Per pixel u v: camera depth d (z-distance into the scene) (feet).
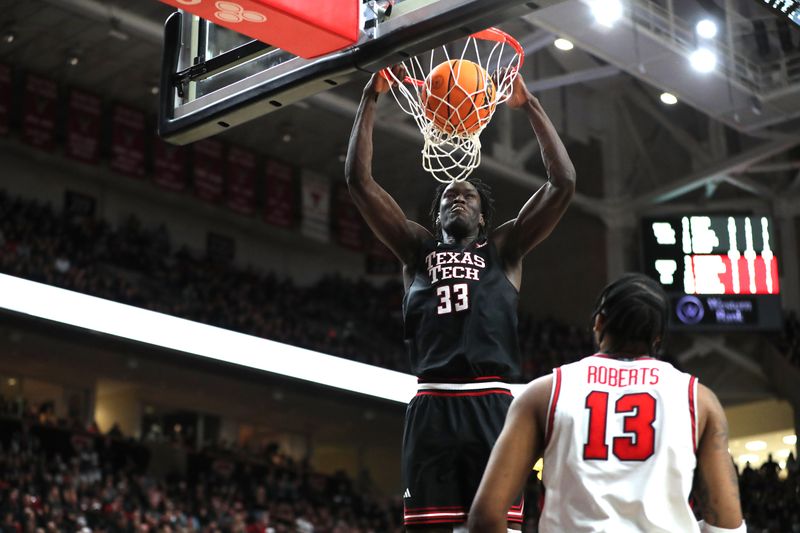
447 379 13.48
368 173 14.55
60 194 79.92
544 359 80.89
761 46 59.16
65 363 71.26
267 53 16.66
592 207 84.43
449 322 13.61
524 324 84.58
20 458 60.03
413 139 79.15
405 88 15.57
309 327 81.25
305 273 92.89
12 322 63.98
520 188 84.38
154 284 76.59
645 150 82.84
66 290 66.23
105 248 76.43
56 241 72.54
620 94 83.61
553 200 13.82
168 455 72.13
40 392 75.46
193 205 86.07
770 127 66.69
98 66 76.54
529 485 67.72
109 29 70.18
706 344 80.43
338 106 75.77
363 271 95.76
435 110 15.06
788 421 79.56
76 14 69.00
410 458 13.43
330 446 91.97
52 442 65.67
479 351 13.43
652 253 65.16
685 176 77.10
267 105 16.67
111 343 68.23
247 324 75.00
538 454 9.25
